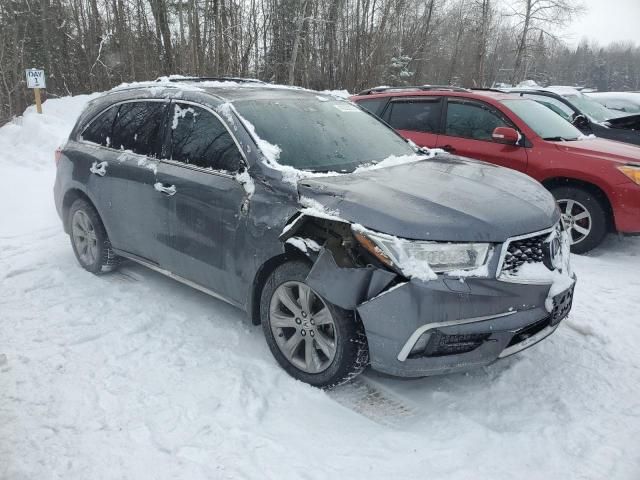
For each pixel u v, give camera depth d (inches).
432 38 1414.9
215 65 981.8
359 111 190.5
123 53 1068.5
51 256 217.6
